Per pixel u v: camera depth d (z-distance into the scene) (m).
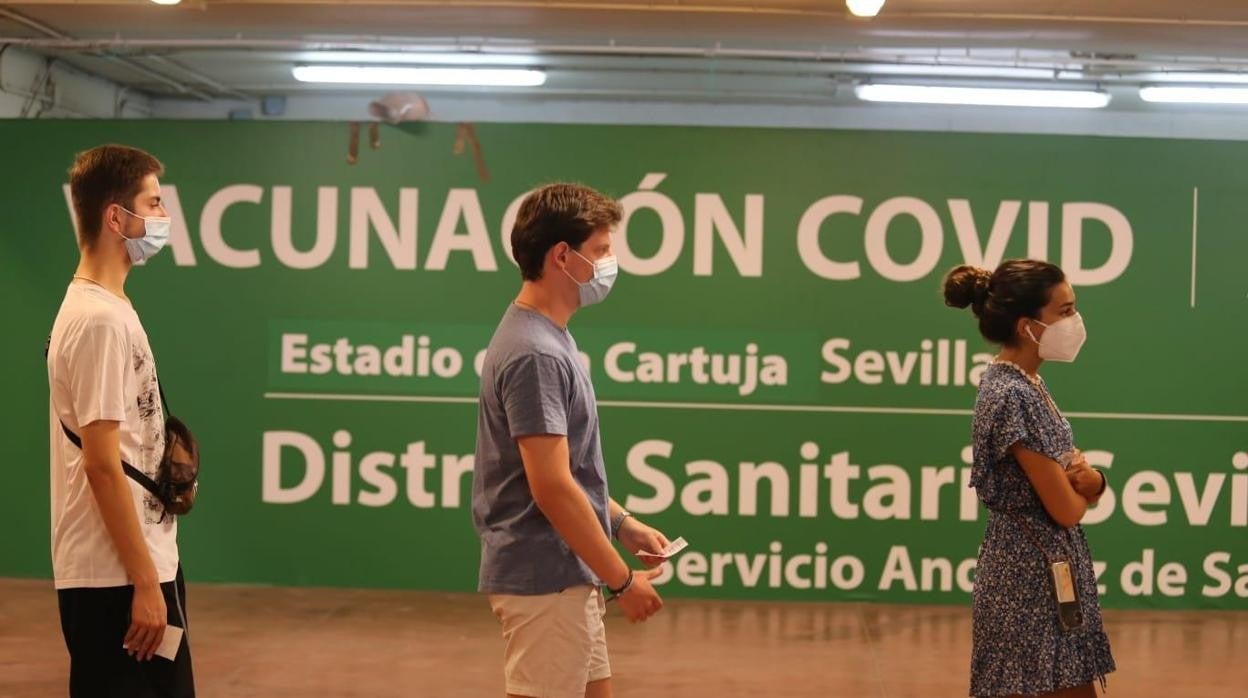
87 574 2.33
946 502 5.85
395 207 5.92
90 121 5.95
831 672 4.77
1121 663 4.94
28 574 6.05
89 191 2.38
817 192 5.84
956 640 5.24
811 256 5.86
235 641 5.09
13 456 6.02
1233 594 5.80
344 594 5.91
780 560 5.89
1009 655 2.71
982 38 7.04
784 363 5.86
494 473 2.37
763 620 5.56
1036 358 2.84
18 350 5.99
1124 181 5.79
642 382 5.88
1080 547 2.78
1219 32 6.73
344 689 4.46
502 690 4.49
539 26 6.88
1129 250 5.80
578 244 2.39
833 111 9.66
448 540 5.97
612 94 9.32
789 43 7.35
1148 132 9.51
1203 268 5.79
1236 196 5.77
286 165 5.93
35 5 6.43
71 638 2.36
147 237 2.42
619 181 5.88
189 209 5.95
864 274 5.84
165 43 7.05
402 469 5.96
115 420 2.28
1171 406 5.80
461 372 5.93
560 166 5.89
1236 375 5.78
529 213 2.40
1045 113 9.54
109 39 7.39
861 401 5.86
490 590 2.36
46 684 4.42
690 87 9.11
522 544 2.33
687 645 5.14
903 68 8.14
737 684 4.60
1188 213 5.78
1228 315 5.78
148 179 2.44
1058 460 2.69
